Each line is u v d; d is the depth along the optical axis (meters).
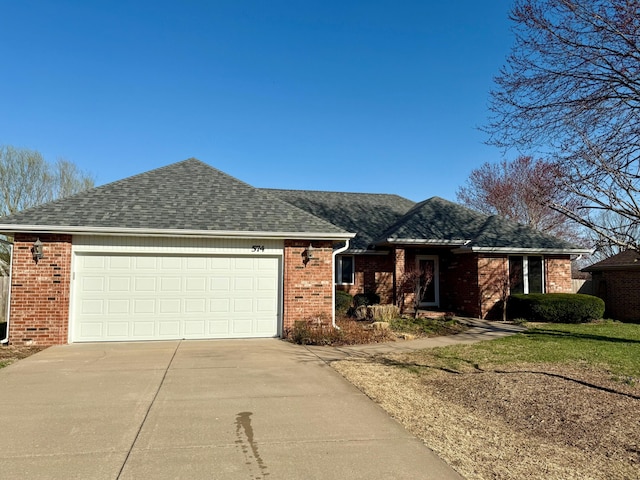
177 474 3.84
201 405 5.82
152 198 12.07
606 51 7.20
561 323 15.52
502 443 4.66
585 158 6.84
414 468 4.01
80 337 10.60
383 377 7.49
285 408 5.75
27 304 10.23
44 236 10.40
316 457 4.23
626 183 6.09
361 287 18.33
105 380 7.11
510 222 18.38
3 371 7.70
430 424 5.23
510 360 8.89
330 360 8.86
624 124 7.32
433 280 18.77
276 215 12.32
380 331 12.12
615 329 13.90
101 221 10.68
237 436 4.75
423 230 16.97
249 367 8.14
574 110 7.60
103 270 10.78
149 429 4.93
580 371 7.85
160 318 11.02
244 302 11.53
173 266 11.16
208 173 13.88
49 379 7.15
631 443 4.67
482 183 36.28
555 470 4.01
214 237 11.20
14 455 4.21
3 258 24.00
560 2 7.16
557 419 5.43
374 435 4.83
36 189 25.61
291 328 11.58
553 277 17.16
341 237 11.79
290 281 11.69
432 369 8.13
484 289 16.19
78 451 4.31
